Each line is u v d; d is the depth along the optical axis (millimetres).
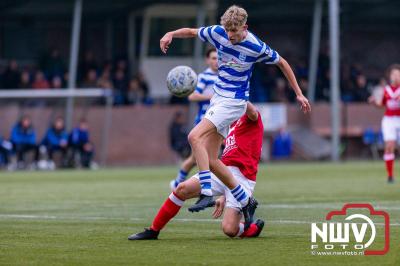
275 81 143500
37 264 28203
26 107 125688
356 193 60656
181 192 34094
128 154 130625
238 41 35094
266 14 158125
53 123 121375
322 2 148500
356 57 169250
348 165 111500
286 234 36062
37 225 40594
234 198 34531
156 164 130500
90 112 129125
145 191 66312
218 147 35469
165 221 34250
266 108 136375
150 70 151750
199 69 139625
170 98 135625
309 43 167000
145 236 34438
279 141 134125
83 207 51750
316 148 135875
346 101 145875
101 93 127500
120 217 44938
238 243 33156
